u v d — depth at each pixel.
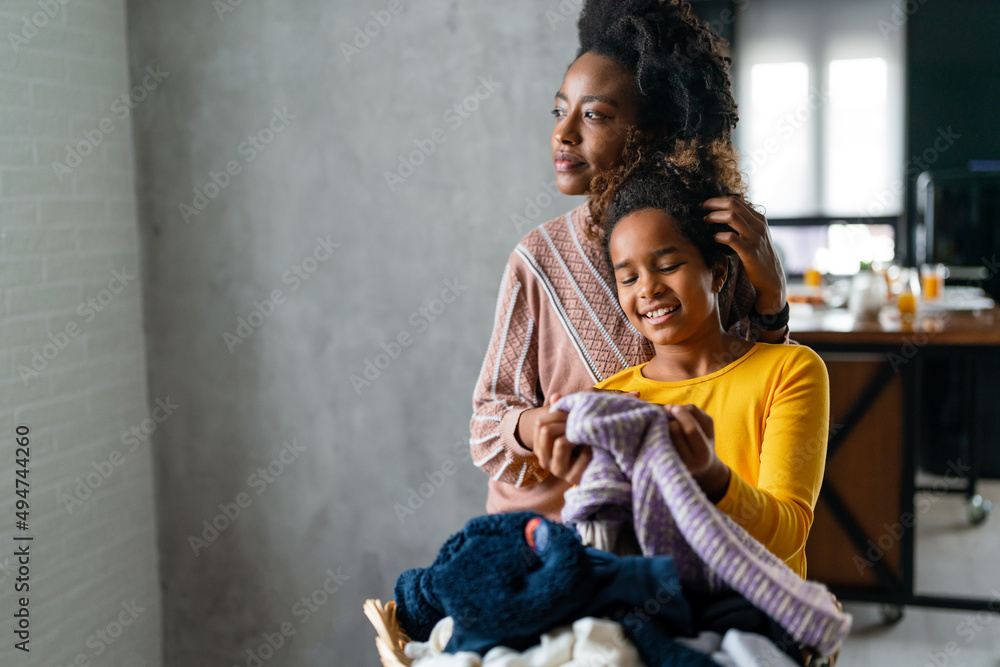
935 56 4.09
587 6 1.10
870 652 2.38
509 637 0.68
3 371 1.87
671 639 0.67
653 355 1.07
